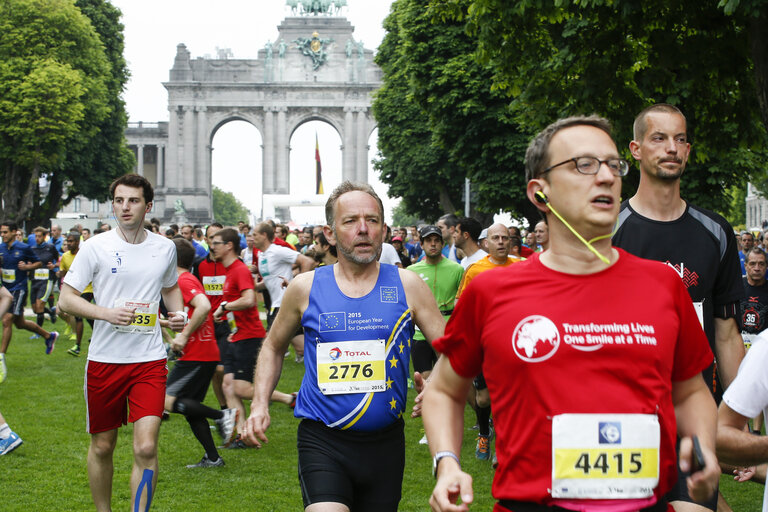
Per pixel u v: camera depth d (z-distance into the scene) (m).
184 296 7.22
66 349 16.41
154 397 5.55
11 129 45.66
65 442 8.80
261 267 11.77
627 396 2.47
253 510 6.63
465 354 2.78
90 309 5.49
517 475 2.55
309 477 4.04
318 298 4.28
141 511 5.34
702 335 2.69
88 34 50.41
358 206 4.22
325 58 84.31
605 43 10.92
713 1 9.77
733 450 2.98
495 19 11.44
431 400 2.92
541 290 2.58
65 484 7.27
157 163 93.81
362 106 83.19
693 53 10.20
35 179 47.94
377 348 4.19
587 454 2.44
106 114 52.47
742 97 10.74
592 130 2.63
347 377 4.14
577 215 2.57
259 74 84.19
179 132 83.25
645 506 2.48
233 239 8.48
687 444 2.50
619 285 2.56
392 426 4.21
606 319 2.51
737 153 20.05
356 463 4.09
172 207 82.19
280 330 4.45
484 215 42.72
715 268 4.50
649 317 2.53
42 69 45.84
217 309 8.79
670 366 2.56
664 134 4.47
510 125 28.97
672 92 10.81
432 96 30.05
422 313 4.36
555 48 11.78
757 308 9.37
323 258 11.32
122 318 5.47
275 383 4.45
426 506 6.75
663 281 2.61
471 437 9.45
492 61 12.59
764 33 8.72
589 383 2.47
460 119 29.78
